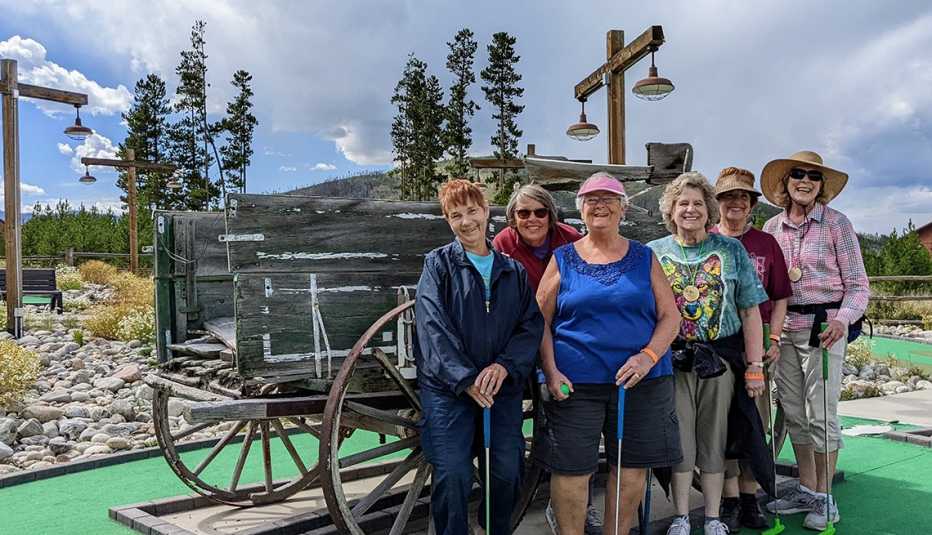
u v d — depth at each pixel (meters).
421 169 52.34
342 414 3.81
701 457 4.05
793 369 4.54
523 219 4.00
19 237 12.77
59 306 16.45
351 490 5.19
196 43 49.84
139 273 27.52
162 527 4.30
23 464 6.08
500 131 46.72
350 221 3.89
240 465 4.89
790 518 4.57
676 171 5.36
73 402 8.09
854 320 4.34
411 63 51.88
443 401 3.40
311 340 3.66
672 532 3.98
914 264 21.41
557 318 3.66
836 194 4.50
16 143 12.70
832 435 4.38
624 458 3.60
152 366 9.95
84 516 4.71
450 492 3.33
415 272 4.02
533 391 3.93
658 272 3.66
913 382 10.13
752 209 4.52
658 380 3.60
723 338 4.01
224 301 5.19
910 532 4.38
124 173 53.78
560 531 3.70
